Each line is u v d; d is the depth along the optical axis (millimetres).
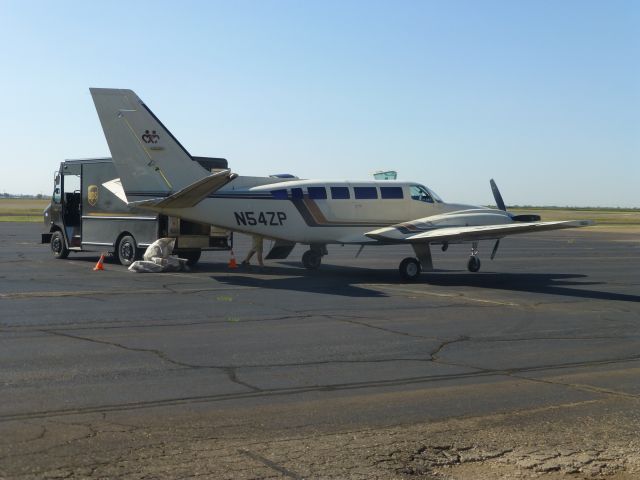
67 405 6809
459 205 21672
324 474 5242
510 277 21203
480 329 11938
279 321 12117
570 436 6266
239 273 20062
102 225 21328
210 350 9578
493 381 8273
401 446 5906
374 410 6938
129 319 11875
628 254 33375
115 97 18312
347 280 19094
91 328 10953
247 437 6020
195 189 16922
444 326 12133
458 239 19219
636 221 98000
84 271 19500
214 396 7289
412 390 7762
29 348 9375
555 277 21406
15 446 5625
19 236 36312
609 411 7066
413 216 20922
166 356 9133
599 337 11430
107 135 18312
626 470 5504
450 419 6707
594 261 28469
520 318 13242
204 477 5098
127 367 8453
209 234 20734
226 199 18891
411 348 10133
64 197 22656
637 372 8898
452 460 5629
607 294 17391
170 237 20047
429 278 20594
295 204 19578
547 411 7039
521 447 5957
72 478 5012
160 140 18609
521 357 9719
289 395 7422
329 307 13906
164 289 16000
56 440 5793
